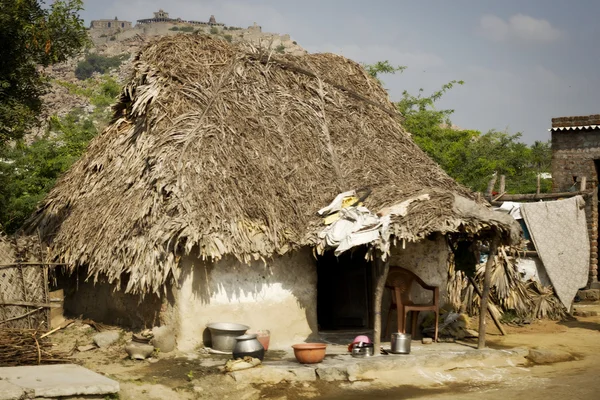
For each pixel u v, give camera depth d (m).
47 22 13.27
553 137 20.61
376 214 11.02
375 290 11.03
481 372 10.79
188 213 10.79
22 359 9.97
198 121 12.41
